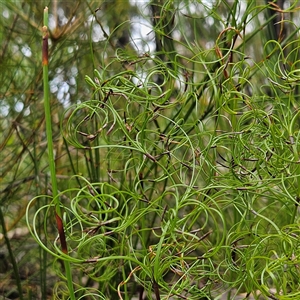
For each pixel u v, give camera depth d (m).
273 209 1.34
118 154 1.24
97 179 1.32
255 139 1.08
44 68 0.82
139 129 1.13
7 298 1.52
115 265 1.14
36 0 1.77
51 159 0.84
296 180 1.04
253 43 1.73
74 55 1.71
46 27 0.82
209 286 1.02
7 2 1.71
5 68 1.75
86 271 1.13
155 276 0.87
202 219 1.57
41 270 1.32
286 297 0.82
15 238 1.72
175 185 0.92
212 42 1.60
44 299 1.31
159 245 0.87
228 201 1.01
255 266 1.05
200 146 1.07
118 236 1.22
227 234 1.03
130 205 1.37
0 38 1.87
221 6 1.55
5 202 1.71
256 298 0.95
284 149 1.01
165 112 1.54
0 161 1.77
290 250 0.89
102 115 1.36
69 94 1.72
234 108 1.07
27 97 1.75
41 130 1.74
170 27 1.41
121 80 1.01
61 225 0.85
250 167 1.12
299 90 1.35
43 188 1.68
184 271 0.94
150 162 1.37
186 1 1.24
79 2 1.68
